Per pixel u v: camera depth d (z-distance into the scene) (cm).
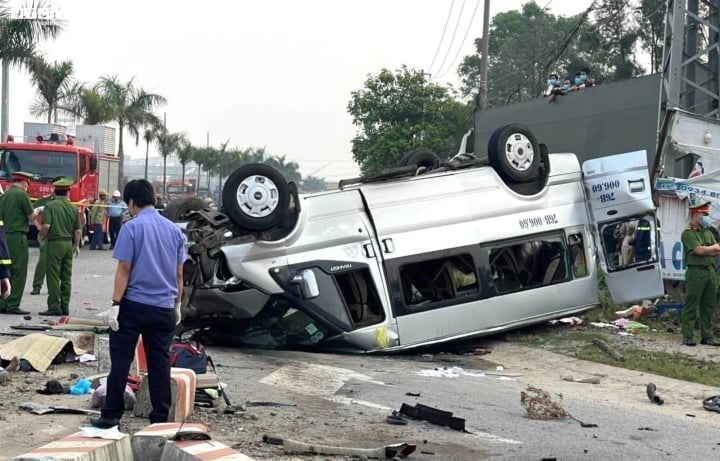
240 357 1120
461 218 1267
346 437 706
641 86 1880
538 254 1384
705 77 1923
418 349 1262
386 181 1260
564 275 1353
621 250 1390
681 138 1673
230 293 1171
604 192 1379
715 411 922
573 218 1369
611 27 4747
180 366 795
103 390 742
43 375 886
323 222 1202
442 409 848
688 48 1939
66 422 693
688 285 1302
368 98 4819
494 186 1313
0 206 1364
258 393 872
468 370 1120
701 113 1923
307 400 855
